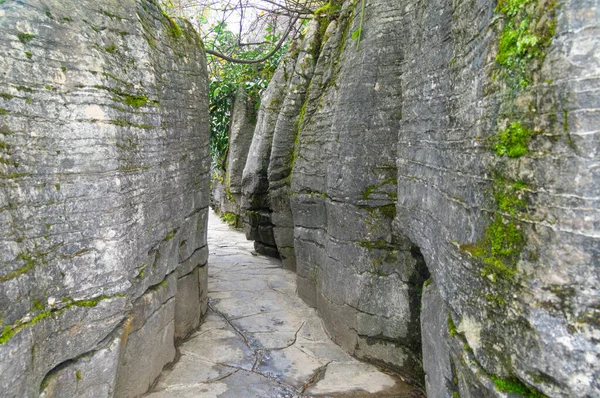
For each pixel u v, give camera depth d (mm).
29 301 1850
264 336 4047
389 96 3318
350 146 3557
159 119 2822
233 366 3443
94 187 2158
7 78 1807
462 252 1899
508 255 1536
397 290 3285
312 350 3754
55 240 2016
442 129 2266
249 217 7242
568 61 1290
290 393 3066
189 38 3867
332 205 3828
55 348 2020
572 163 1294
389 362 3375
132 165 2475
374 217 3402
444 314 2162
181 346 3766
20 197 1845
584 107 1265
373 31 3432
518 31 1503
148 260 2801
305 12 6039
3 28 1814
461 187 1970
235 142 8820
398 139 3135
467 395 1816
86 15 2186
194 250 4098
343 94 3703
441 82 2305
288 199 6152
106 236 2232
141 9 2873
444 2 2299
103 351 2281
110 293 2289
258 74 8547
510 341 1525
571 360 1308
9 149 1804
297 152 5043
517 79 1493
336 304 3836
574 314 1308
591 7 1252
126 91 2443
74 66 2076
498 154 1597
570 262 1308
